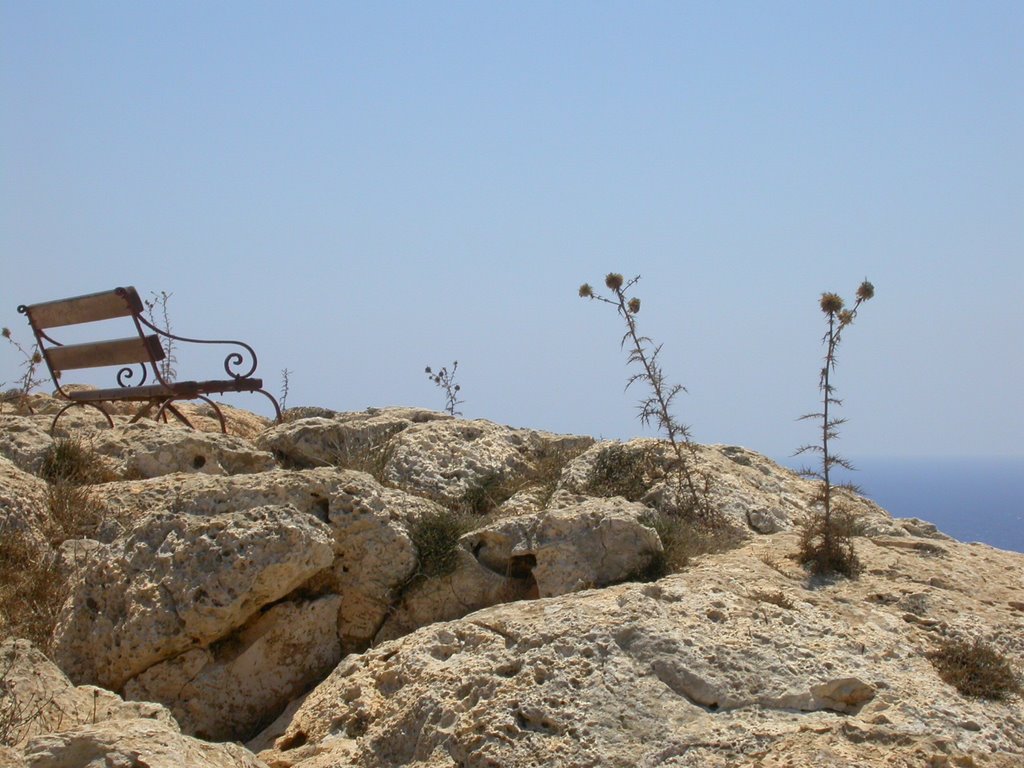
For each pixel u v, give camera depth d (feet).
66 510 32.65
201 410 54.70
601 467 37.19
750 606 24.63
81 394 45.11
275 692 27.81
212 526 27.63
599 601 24.84
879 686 22.30
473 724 21.97
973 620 25.98
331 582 29.60
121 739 17.85
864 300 29.68
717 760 20.18
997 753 20.99
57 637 27.25
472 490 37.35
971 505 488.02
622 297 35.81
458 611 30.09
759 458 41.50
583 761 20.62
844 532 30.35
